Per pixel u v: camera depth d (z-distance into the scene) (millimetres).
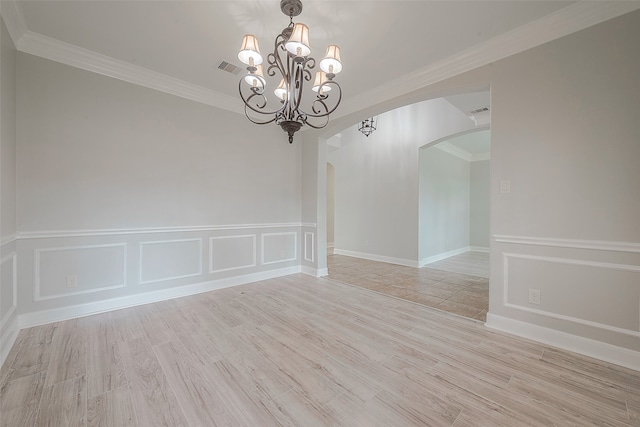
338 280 4172
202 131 3506
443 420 1397
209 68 2932
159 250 3174
